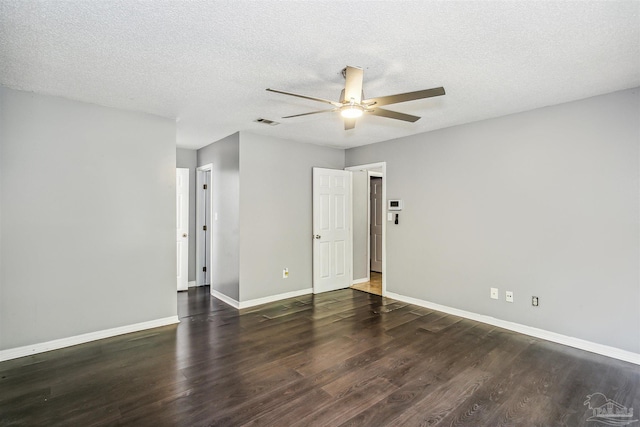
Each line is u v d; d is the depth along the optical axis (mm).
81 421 2021
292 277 4965
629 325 2844
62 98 3113
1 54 2270
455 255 4090
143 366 2727
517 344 3191
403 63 2410
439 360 2848
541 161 3361
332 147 5453
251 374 2598
